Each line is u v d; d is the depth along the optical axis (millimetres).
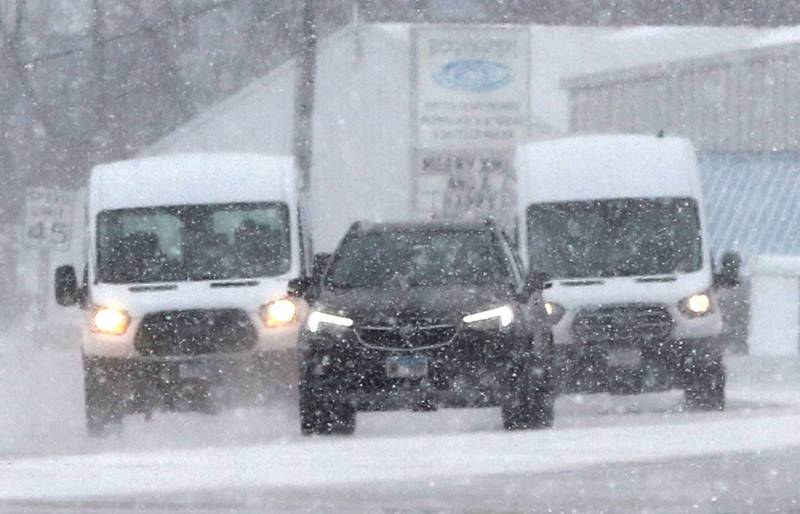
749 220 120062
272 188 60969
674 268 63312
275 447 43406
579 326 61656
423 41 132125
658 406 64500
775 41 124625
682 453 39469
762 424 48531
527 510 30156
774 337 96000
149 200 60312
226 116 144500
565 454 39750
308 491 32656
